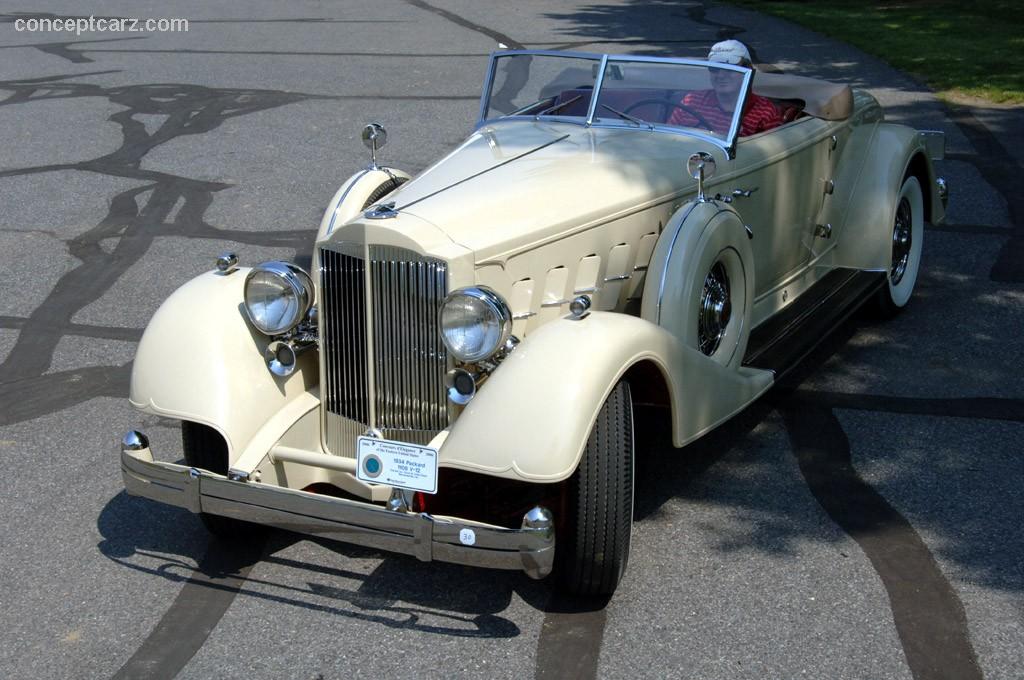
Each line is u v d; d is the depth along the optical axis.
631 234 4.22
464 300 3.32
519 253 3.71
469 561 3.13
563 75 5.02
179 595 3.63
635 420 4.91
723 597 3.56
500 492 3.84
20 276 6.89
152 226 7.86
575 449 3.16
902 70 13.42
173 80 13.44
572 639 3.36
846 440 4.70
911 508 4.11
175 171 9.30
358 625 3.46
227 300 3.87
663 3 21.05
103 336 6.00
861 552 3.81
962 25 16.98
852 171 5.86
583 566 3.40
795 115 5.58
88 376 5.50
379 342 3.60
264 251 7.29
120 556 3.88
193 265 7.06
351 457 3.79
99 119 11.32
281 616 3.51
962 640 3.30
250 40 16.83
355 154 9.77
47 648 3.35
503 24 18.19
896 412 4.95
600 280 4.14
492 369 3.51
